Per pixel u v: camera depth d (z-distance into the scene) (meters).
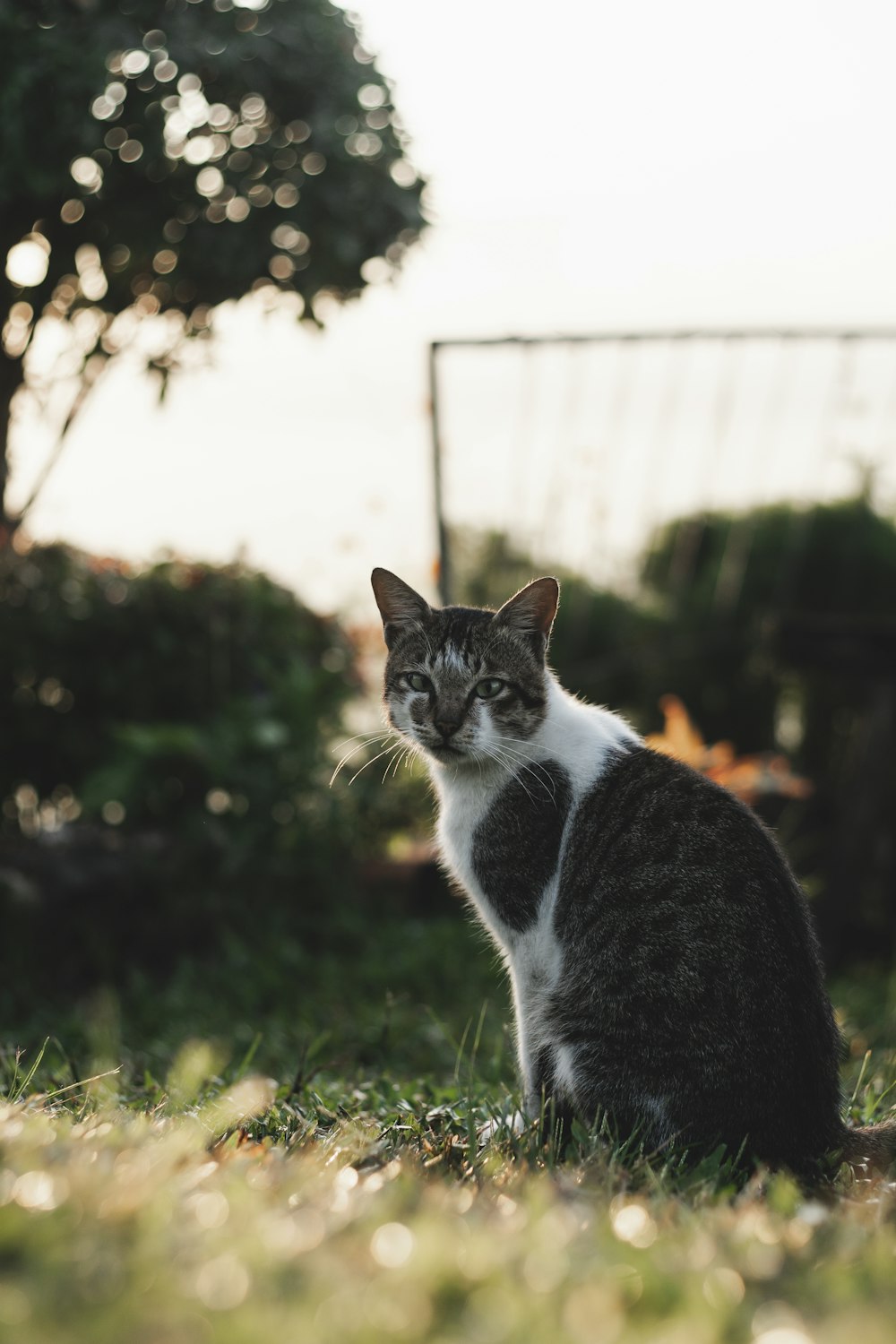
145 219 6.97
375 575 4.20
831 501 9.12
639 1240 1.98
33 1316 1.50
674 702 8.54
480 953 6.60
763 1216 2.20
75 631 6.88
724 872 3.12
